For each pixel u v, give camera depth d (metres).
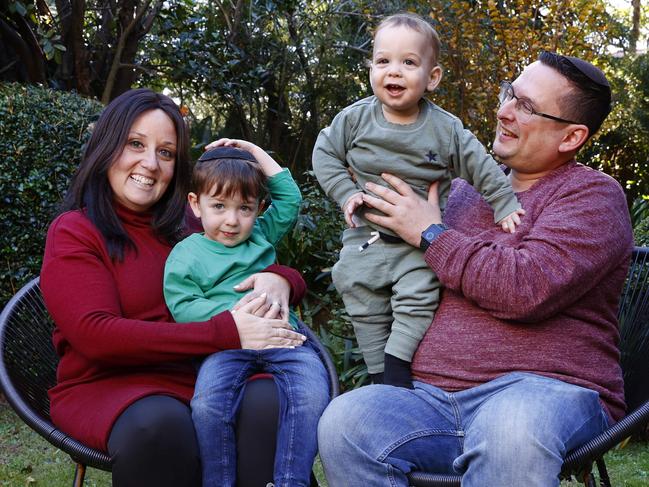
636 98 9.16
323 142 2.37
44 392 2.31
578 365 2.03
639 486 3.32
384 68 2.22
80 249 2.08
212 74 7.19
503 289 1.99
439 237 2.13
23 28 5.64
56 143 4.35
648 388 2.16
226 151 2.27
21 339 2.32
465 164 2.25
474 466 1.83
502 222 2.19
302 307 4.89
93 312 1.99
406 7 8.13
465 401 2.05
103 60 6.80
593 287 2.08
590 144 8.95
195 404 1.98
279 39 8.77
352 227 2.29
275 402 2.03
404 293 2.21
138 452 1.85
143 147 2.18
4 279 4.32
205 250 2.22
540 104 2.16
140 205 2.22
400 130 2.26
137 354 1.99
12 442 3.84
